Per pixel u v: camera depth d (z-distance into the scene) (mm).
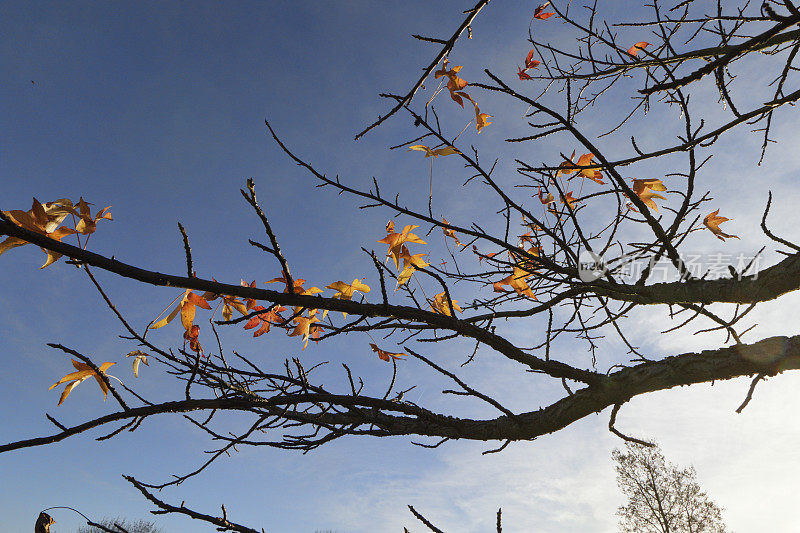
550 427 1188
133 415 836
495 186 1100
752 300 1126
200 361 981
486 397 1099
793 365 1047
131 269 737
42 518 884
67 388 878
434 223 1123
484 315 1474
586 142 1038
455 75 1214
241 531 900
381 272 911
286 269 819
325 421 1217
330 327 1069
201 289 773
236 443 1031
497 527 760
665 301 1191
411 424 1241
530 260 1170
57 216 791
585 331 1452
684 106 1073
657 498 10359
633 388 1143
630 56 1476
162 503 898
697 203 1179
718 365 1104
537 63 1838
